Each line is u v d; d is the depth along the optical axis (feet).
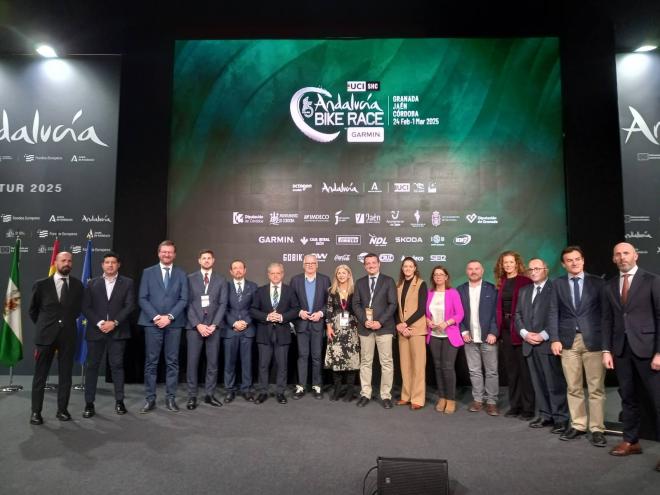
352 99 18.35
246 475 9.02
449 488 8.27
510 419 13.03
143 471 9.18
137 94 18.34
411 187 17.99
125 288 13.55
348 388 15.14
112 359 13.29
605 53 18.01
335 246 17.85
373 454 10.20
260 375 15.02
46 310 12.43
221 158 18.21
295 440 11.07
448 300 14.26
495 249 17.71
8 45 19.24
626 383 10.31
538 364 12.46
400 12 18.40
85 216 19.19
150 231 17.78
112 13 17.94
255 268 17.84
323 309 15.49
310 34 18.53
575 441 11.12
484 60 18.34
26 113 19.58
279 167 18.16
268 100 18.40
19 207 19.11
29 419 12.61
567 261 11.49
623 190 18.85
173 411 13.57
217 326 14.49
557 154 17.93
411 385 14.60
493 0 18.17
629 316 10.23
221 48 18.56
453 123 18.17
